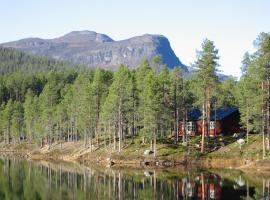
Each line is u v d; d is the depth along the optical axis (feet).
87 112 343.05
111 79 375.45
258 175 210.59
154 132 279.28
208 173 222.07
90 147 340.39
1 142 565.53
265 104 248.73
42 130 438.40
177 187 182.39
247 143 261.65
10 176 240.32
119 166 278.26
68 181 216.13
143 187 187.01
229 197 155.74
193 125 354.74
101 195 171.42
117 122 320.09
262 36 246.27
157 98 279.28
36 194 180.86
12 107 537.24
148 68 352.08
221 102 327.26
